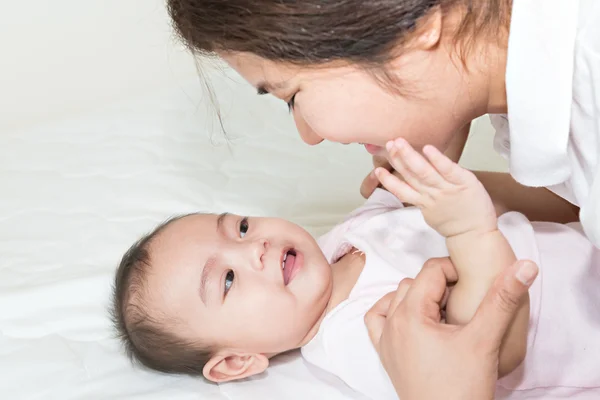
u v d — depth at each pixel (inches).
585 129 30.2
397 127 30.9
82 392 42.2
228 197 55.7
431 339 33.9
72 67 72.6
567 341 40.0
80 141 62.6
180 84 69.7
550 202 46.3
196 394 42.3
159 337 43.6
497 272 34.0
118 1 71.6
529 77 29.0
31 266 50.5
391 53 28.3
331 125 30.5
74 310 47.0
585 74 28.6
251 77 30.5
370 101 29.8
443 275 35.8
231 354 43.2
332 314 42.3
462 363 33.2
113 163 59.7
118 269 46.3
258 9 27.5
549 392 40.4
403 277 42.4
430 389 33.7
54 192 57.1
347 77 29.2
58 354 44.3
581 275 40.7
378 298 41.7
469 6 28.5
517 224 41.9
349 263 45.4
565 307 40.1
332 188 56.9
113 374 43.5
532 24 28.2
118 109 65.7
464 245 34.3
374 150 34.7
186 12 29.2
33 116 73.0
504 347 36.7
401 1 27.2
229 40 28.7
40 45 70.9
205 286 43.4
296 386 42.6
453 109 31.2
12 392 42.1
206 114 64.2
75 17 71.0
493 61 30.4
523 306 36.4
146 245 46.0
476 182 32.3
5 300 47.0
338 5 27.1
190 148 61.0
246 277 43.1
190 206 55.1
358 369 40.8
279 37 27.8
